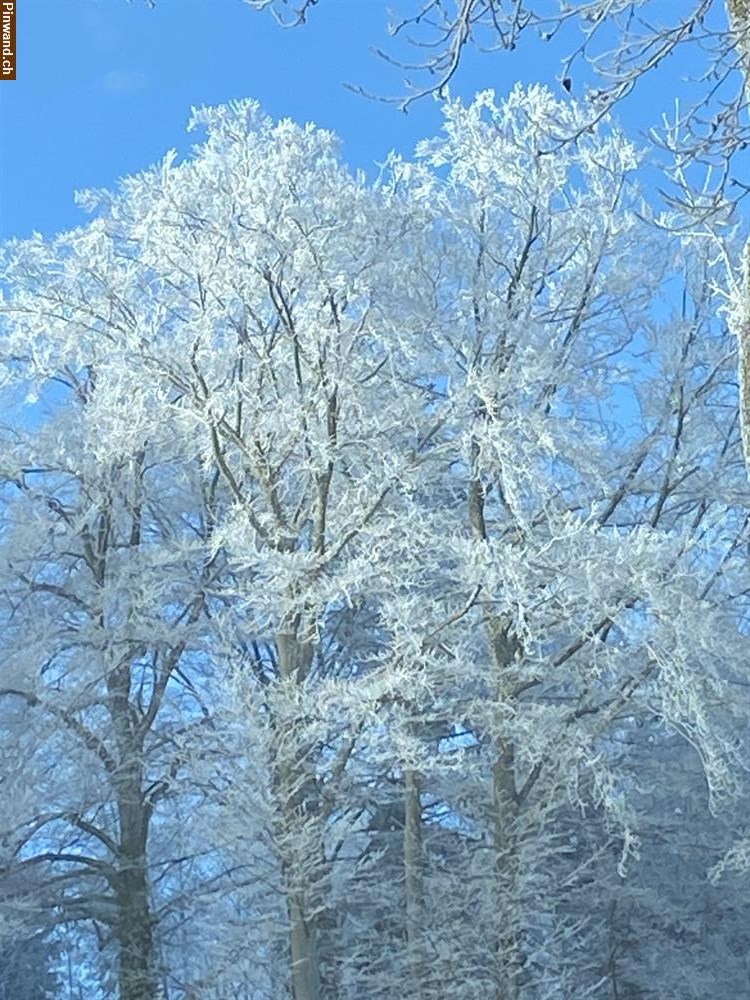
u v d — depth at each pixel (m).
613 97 6.20
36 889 14.72
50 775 14.77
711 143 6.14
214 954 14.97
